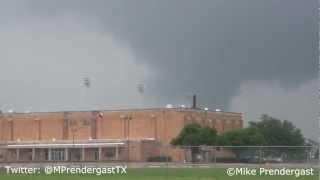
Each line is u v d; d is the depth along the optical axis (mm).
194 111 154375
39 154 142000
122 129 150500
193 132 142625
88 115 152250
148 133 149500
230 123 168500
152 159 118250
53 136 154500
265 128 169375
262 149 74562
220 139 141000
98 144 136750
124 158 127688
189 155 87312
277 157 73562
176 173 64062
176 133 148500
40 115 156375
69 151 140000
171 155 102688
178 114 148875
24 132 157375
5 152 142125
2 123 159250
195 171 66562
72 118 153500
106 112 151875
